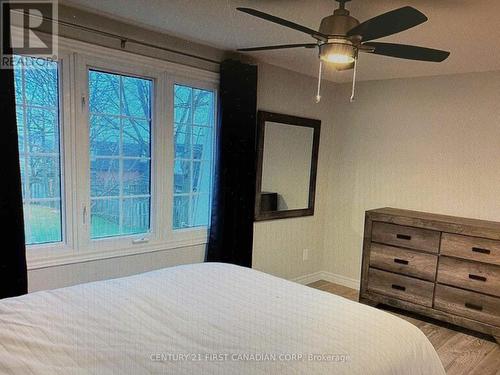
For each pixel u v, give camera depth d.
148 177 2.85
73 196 2.44
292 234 3.96
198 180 3.16
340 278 4.27
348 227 4.19
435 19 2.08
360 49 1.86
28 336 1.37
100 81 2.52
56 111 2.35
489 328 2.89
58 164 2.39
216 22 2.39
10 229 2.09
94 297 1.74
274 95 3.54
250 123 3.24
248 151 3.26
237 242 3.28
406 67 3.26
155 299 1.74
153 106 2.79
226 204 3.17
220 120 3.08
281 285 1.99
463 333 3.11
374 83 3.91
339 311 1.68
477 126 3.32
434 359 1.57
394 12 1.48
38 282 2.34
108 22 2.42
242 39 2.74
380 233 3.44
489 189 3.29
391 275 3.39
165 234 2.95
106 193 2.63
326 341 1.41
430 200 3.62
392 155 3.84
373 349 1.39
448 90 3.46
